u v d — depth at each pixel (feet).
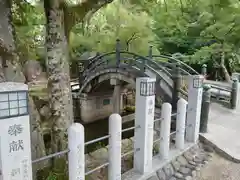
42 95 19.99
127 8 33.12
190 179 11.00
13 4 13.96
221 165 12.42
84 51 39.91
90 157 13.10
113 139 8.65
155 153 12.76
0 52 9.66
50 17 12.53
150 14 35.65
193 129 14.12
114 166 8.84
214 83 33.40
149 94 9.64
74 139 7.07
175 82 17.78
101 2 13.26
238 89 24.80
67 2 13.12
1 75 9.48
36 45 23.61
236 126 17.80
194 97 13.91
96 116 33.73
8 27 10.15
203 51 37.01
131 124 31.94
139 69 21.86
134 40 35.76
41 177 10.96
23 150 5.72
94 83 29.22
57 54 12.76
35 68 25.64
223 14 31.55
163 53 44.24
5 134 5.33
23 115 5.65
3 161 5.35
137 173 10.12
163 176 10.79
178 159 12.37
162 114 11.38
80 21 14.32
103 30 37.32
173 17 40.06
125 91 37.32
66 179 10.79
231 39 33.14
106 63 26.66
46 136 18.85
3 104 5.25
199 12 36.14
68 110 13.26
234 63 40.65
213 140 14.58
